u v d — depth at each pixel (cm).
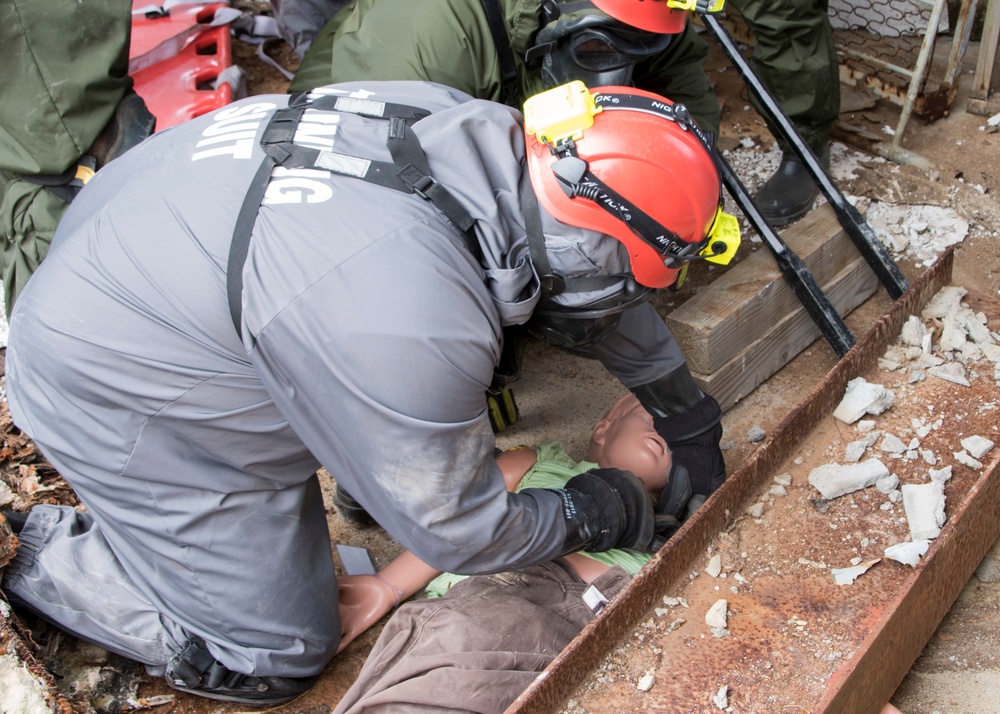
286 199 150
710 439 214
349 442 151
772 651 162
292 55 405
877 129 352
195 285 154
